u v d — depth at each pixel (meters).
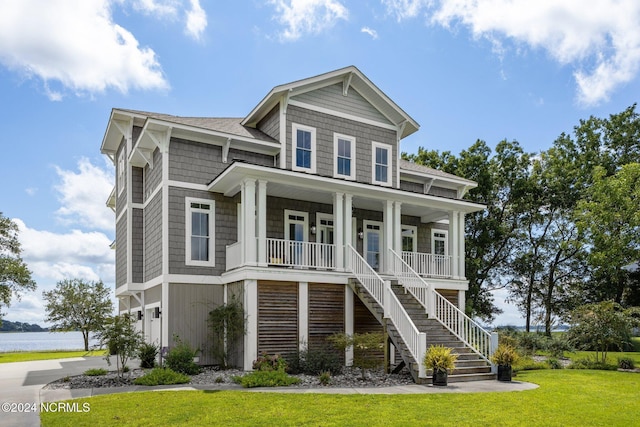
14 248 27.80
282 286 13.94
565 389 10.79
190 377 11.84
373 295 14.08
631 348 23.45
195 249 14.88
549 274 30.73
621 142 29.89
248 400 8.78
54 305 26.84
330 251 17.33
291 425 6.98
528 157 31.09
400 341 12.59
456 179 21.27
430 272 17.80
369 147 18.19
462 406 8.51
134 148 16.39
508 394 9.88
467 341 13.63
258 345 13.24
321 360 12.67
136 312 18.20
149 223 16.31
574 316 17.52
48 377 12.66
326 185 15.04
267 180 13.98
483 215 31.39
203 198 15.21
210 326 14.13
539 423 7.39
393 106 18.42
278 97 16.44
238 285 13.91
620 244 23.75
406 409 8.16
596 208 24.83
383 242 19.06
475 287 30.02
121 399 8.92
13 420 7.51
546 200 30.33
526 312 31.45
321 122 17.16
